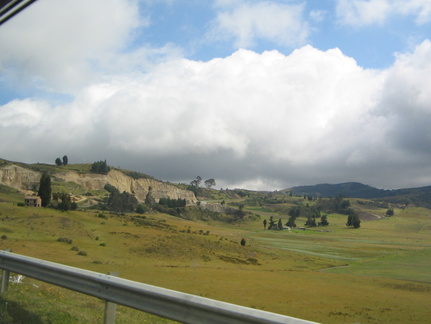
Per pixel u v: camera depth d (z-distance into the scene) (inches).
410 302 1338.6
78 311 327.6
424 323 959.6
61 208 4178.2
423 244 5644.7
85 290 276.1
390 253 4293.8
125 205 7244.1
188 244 3221.0
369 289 1702.8
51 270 302.0
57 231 2837.1
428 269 2881.4
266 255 3393.2
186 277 1555.1
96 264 1724.9
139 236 3248.0
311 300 1237.1
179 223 5915.4
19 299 334.3
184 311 221.9
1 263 355.6
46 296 381.4
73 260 1790.1
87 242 2640.3
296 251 4158.5
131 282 249.9
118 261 2033.7
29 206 4025.6
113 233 3240.7
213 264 2460.6
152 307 235.9
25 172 7662.4
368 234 7765.8
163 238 3309.5
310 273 2342.5
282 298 1229.7
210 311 207.3
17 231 2516.0
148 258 2405.3
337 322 908.6
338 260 3587.6
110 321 263.1
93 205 7293.3
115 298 255.4
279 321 181.0
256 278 1768.0
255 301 1131.9
